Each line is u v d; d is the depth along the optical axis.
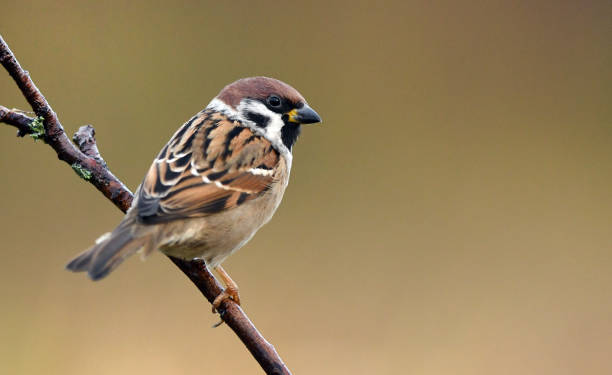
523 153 15.22
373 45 15.76
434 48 15.86
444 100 15.80
